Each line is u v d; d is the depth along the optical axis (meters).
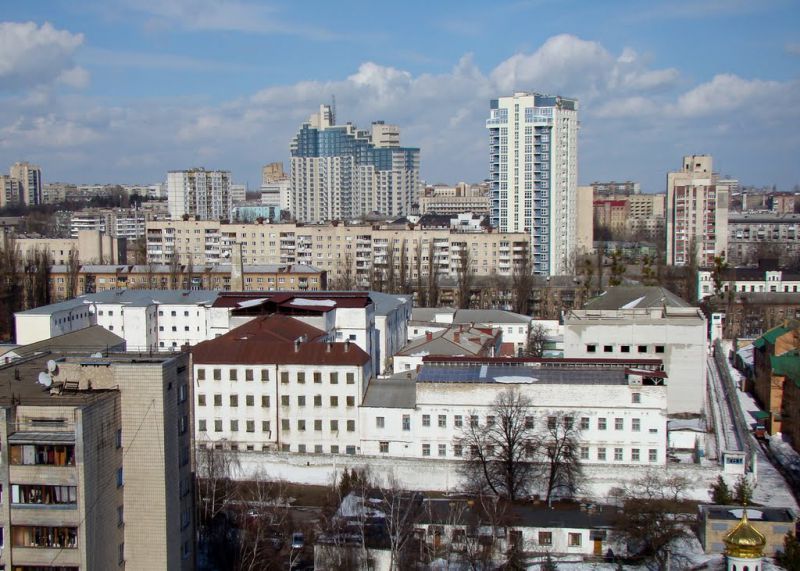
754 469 135.75
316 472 143.00
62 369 81.69
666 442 138.25
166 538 82.12
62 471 74.69
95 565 76.75
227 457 141.75
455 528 113.56
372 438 146.88
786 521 112.88
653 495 126.62
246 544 109.00
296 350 153.38
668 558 105.69
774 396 168.62
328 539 109.44
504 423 134.12
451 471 137.50
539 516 121.31
